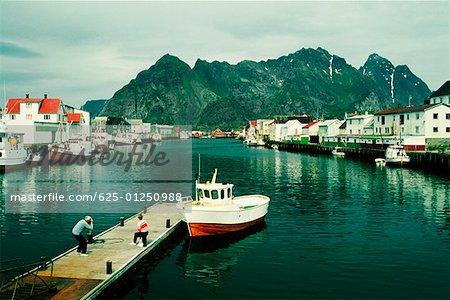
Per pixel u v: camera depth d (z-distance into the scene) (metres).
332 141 136.38
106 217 36.28
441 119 89.69
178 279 21.80
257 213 31.88
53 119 105.25
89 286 18.41
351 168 76.75
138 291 20.33
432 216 35.06
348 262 23.59
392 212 36.81
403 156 78.62
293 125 177.50
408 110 95.88
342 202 41.97
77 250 23.08
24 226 32.62
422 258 24.06
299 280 21.14
